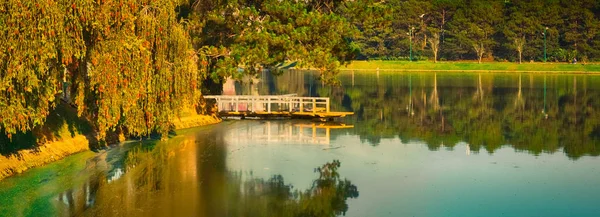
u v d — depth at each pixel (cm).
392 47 18412
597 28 17450
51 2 2733
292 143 4306
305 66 4947
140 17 3322
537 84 10619
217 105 5581
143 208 2666
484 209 2747
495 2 18512
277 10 5097
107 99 3100
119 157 3684
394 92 8956
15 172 3145
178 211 2638
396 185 3128
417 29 18700
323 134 4759
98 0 2995
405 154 3953
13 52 2662
